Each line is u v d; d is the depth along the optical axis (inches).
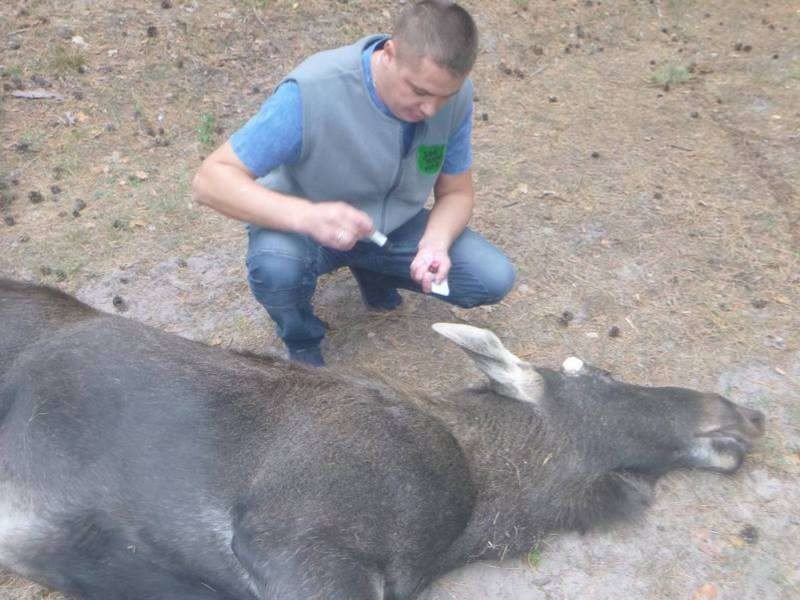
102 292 182.7
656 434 140.6
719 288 184.4
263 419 119.2
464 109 139.2
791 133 241.8
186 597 120.5
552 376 144.5
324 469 114.5
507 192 215.3
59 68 240.4
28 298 136.5
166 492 114.3
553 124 247.4
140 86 242.1
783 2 336.8
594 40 301.3
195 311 179.6
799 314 176.6
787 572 131.0
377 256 156.9
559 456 137.2
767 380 162.2
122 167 217.5
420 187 143.7
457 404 140.6
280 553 108.3
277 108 129.5
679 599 128.3
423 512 118.2
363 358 169.2
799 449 149.0
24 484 117.7
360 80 128.2
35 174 213.0
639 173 224.2
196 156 223.6
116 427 117.0
